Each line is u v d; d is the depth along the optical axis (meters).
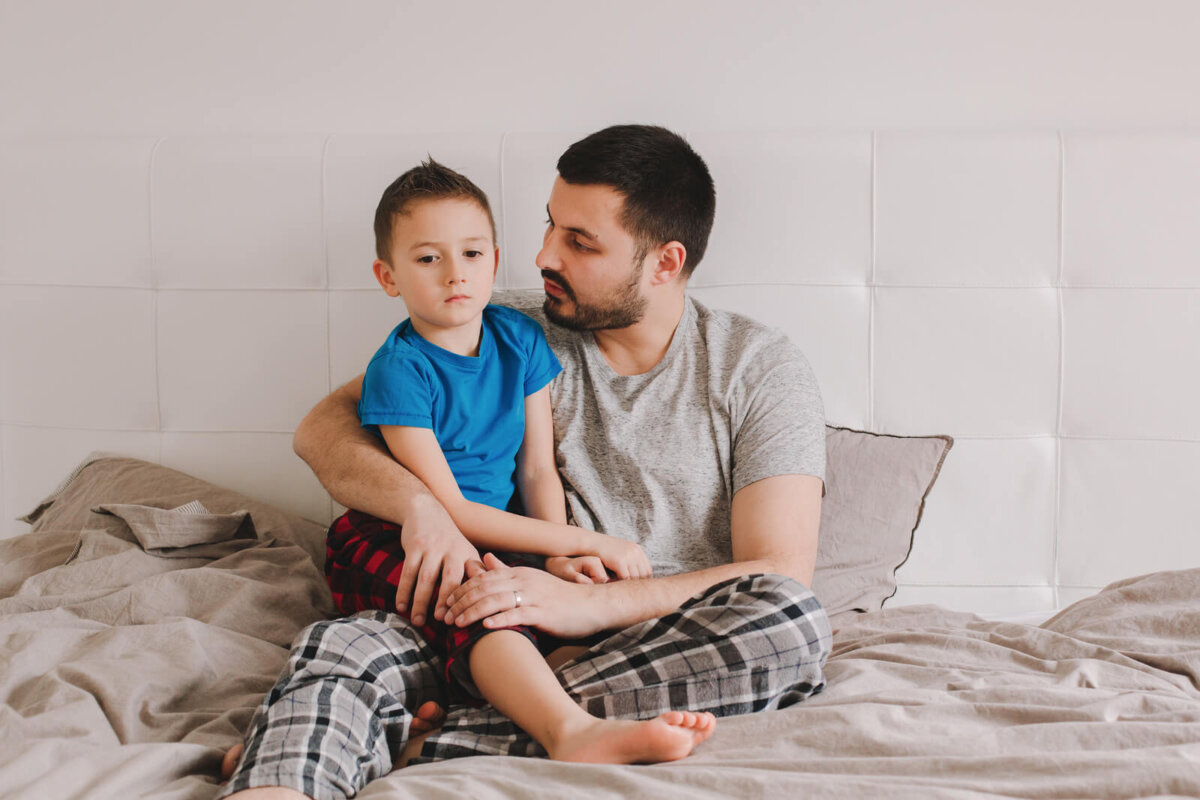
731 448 1.42
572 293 1.41
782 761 0.91
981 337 1.64
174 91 1.82
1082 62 1.71
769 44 1.74
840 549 1.49
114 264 1.73
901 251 1.64
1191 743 0.90
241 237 1.71
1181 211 1.61
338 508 1.73
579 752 0.96
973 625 1.31
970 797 0.82
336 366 1.71
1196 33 1.70
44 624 1.24
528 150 1.67
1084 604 1.33
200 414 1.74
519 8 1.77
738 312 1.65
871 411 1.66
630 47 1.76
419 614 1.17
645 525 1.41
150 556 1.42
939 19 1.72
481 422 1.38
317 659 1.04
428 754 1.02
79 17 1.82
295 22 1.80
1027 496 1.65
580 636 1.19
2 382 1.76
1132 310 1.62
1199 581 1.28
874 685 1.12
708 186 1.46
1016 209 1.62
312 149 1.70
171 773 0.92
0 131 1.84
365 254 1.69
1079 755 0.87
